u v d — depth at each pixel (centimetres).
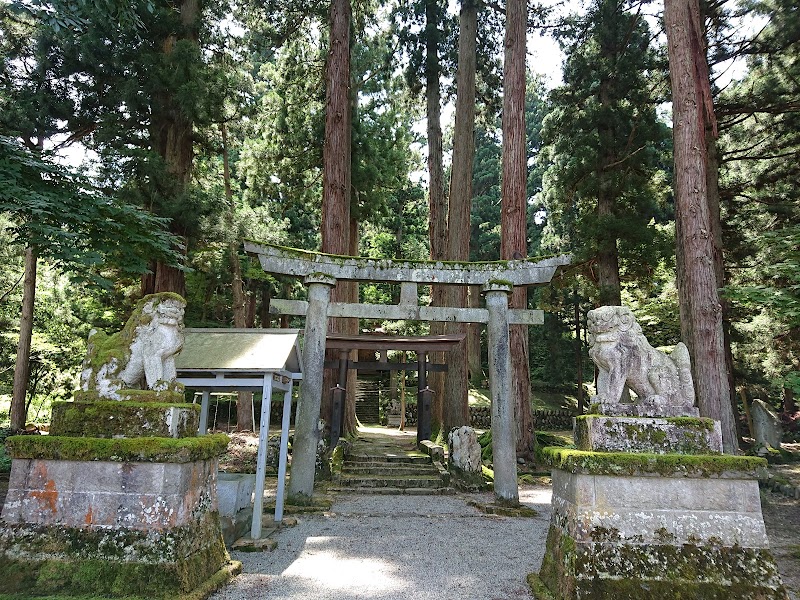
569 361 2770
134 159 1166
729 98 1525
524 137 1342
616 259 1750
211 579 432
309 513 799
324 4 1725
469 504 916
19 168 708
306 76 1909
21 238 760
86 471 404
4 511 403
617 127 1778
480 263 956
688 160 924
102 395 434
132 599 367
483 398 2466
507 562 557
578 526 382
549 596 400
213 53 1538
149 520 393
